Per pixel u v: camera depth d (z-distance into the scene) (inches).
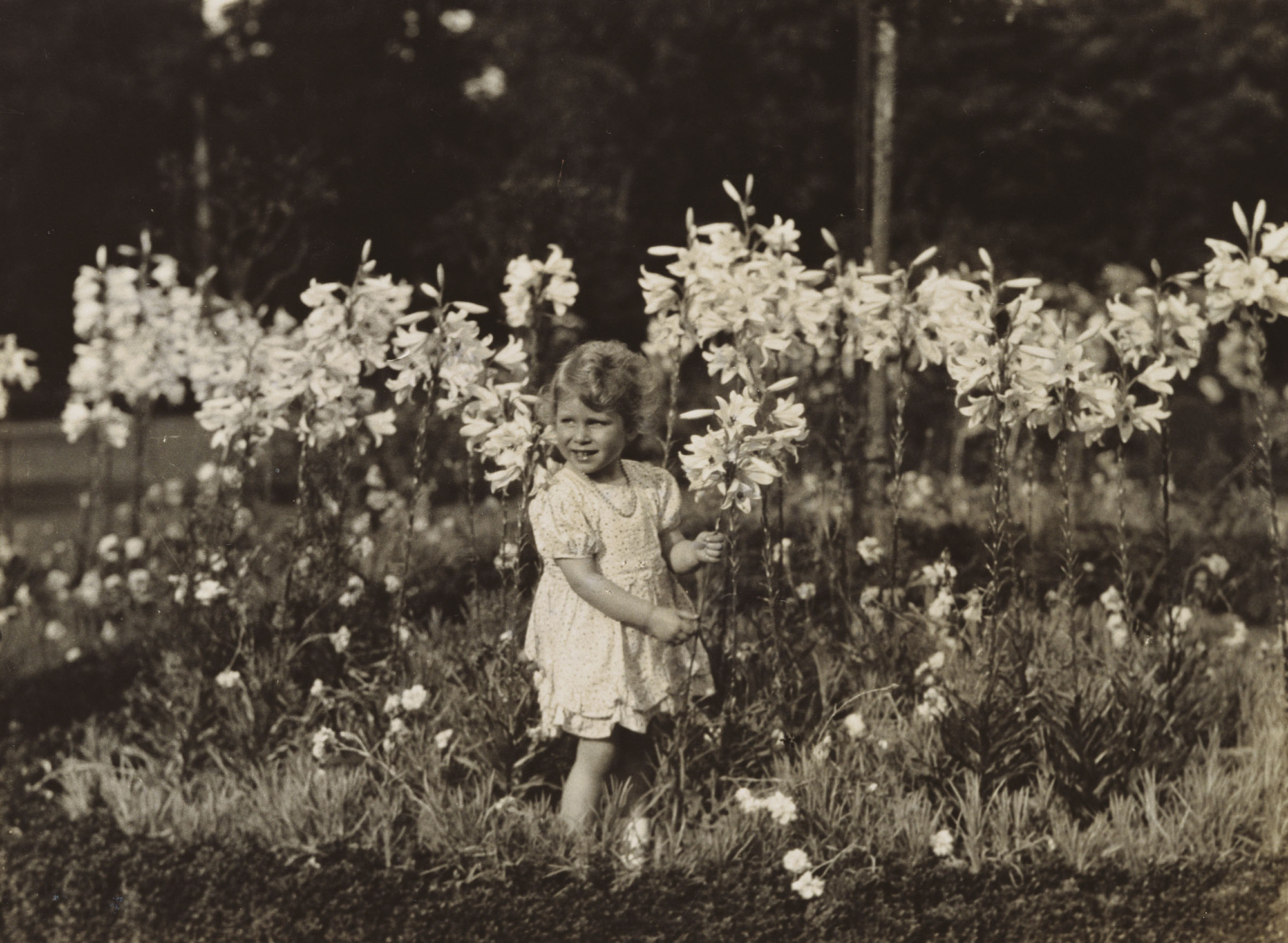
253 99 373.1
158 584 161.2
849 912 88.7
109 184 347.9
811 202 320.2
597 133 343.3
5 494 183.3
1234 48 393.7
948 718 107.7
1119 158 391.2
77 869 91.1
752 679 115.3
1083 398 105.7
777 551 119.0
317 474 140.9
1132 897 90.1
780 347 115.0
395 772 102.9
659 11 333.4
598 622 102.7
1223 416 264.7
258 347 125.3
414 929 89.0
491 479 109.1
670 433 115.1
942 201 357.1
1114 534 190.7
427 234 246.4
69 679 132.4
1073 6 370.9
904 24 175.2
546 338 166.7
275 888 90.3
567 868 91.9
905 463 215.0
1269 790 101.7
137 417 190.1
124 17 394.6
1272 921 89.4
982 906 89.5
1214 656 138.1
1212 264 106.0
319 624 126.5
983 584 154.3
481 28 369.4
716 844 94.2
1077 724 102.2
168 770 108.4
